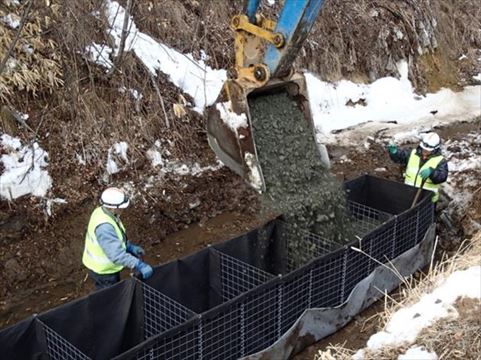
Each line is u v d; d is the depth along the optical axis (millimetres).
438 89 12625
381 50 11984
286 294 5453
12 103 7480
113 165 7719
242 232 7672
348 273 6000
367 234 6074
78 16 8289
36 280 6621
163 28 9312
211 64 9672
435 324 4590
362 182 7461
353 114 11094
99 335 5141
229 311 5027
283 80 5590
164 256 7191
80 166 7520
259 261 6328
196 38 9617
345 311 5973
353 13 11859
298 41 5148
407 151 8445
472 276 4957
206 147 8594
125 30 7941
